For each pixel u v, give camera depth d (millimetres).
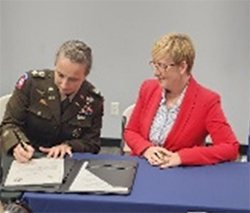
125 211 1472
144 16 3768
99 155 1907
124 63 3904
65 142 2055
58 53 1891
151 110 2033
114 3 3773
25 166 1732
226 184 1607
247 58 3719
